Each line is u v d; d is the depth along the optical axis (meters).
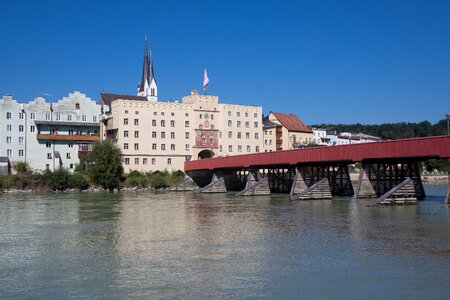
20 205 59.94
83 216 46.88
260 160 73.62
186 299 19.55
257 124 119.19
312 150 62.38
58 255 27.77
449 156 45.34
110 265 25.06
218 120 114.38
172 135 108.75
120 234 35.06
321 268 23.62
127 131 104.25
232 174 92.69
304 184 66.06
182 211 50.88
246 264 24.75
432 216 40.00
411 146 49.06
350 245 28.75
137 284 21.58
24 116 99.94
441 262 24.16
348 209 47.09
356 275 22.30
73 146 104.25
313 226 36.66
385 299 19.12
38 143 100.81
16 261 26.33
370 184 57.22
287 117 134.62
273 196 71.00
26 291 20.86
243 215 45.66
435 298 19.11
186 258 26.33
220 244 30.22
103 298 19.80
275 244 29.75
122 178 98.00
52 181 91.94
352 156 56.34
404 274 22.27
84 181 94.06
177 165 109.00
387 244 28.73
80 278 22.69
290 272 23.06
